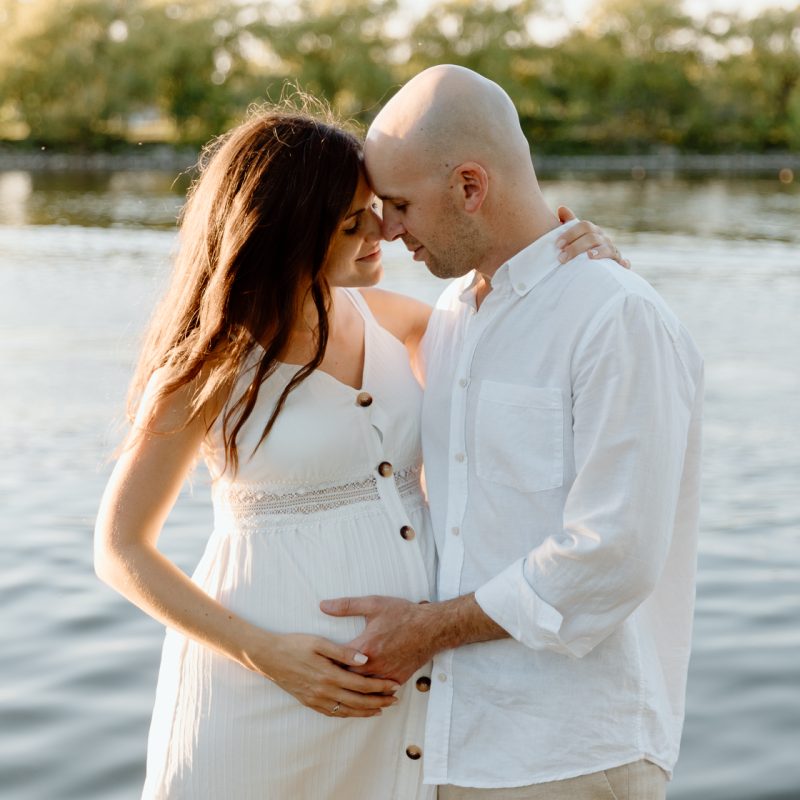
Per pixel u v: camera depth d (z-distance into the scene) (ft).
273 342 6.75
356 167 6.87
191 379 6.72
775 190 130.62
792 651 13.33
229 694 6.93
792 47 208.74
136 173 159.53
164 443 6.74
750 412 27.09
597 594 6.42
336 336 7.21
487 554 6.91
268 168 6.71
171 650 7.25
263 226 6.69
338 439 6.98
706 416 26.73
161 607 6.71
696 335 37.93
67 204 99.19
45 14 178.50
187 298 6.89
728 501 19.77
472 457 6.97
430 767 6.86
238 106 181.98
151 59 178.50
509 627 6.56
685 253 63.31
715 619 14.37
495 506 6.87
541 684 6.71
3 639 13.83
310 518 7.01
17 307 42.96
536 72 199.31
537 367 6.75
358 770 7.04
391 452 7.24
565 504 6.57
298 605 6.92
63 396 27.86
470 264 6.94
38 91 180.34
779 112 212.23
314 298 6.82
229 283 6.72
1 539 17.60
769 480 21.15
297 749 6.89
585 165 196.95
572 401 6.66
